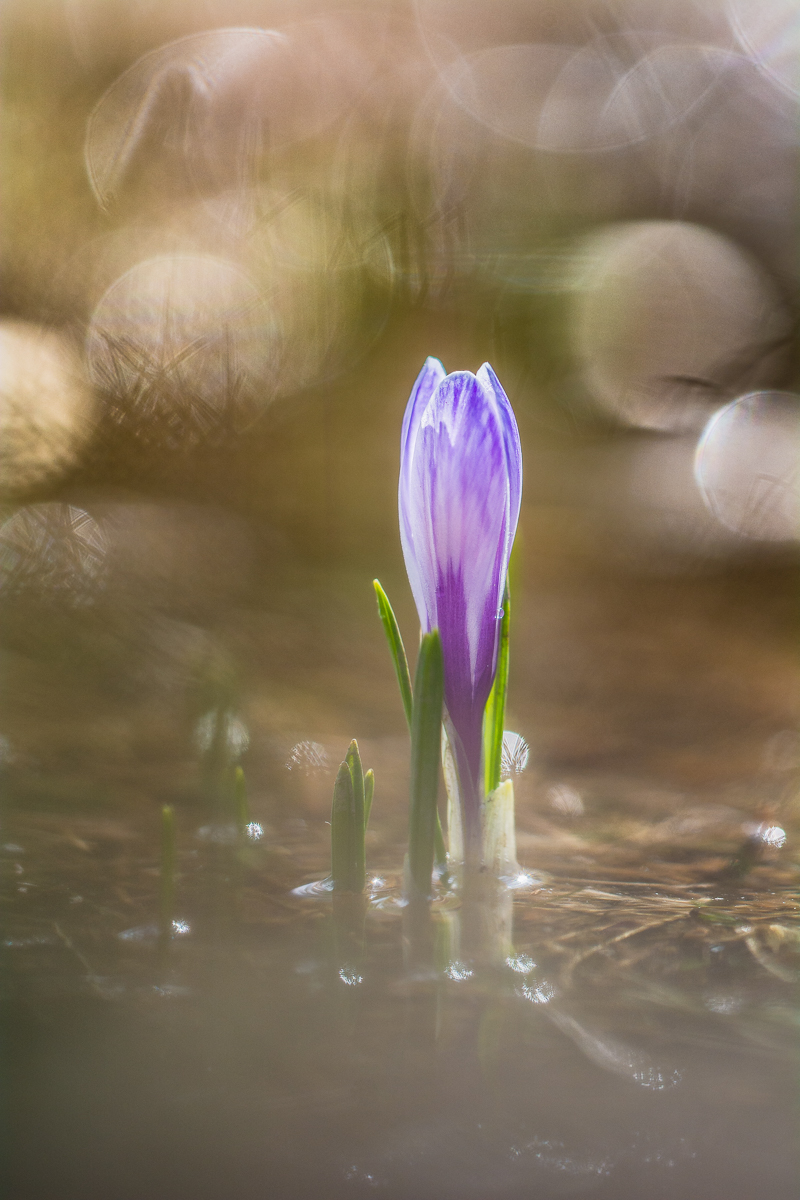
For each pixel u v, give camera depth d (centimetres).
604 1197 40
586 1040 44
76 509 114
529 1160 42
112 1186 41
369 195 196
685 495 146
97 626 80
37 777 55
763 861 50
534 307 194
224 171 179
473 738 49
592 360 195
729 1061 44
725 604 108
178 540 110
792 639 93
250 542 117
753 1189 40
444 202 200
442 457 48
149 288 157
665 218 232
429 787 48
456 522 48
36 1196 39
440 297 187
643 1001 45
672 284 204
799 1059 44
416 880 48
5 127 175
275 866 50
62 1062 43
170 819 47
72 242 167
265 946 46
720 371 196
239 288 166
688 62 247
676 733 61
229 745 56
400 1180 41
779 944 47
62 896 48
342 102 205
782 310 203
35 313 154
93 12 184
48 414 130
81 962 46
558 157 234
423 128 214
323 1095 43
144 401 135
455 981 45
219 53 182
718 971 46
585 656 85
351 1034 44
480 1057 44
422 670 48
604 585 116
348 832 48
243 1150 42
